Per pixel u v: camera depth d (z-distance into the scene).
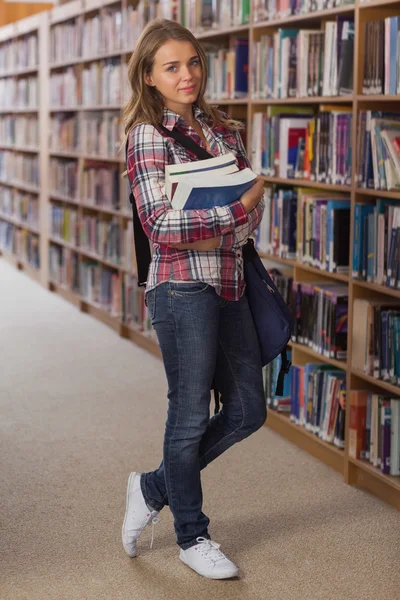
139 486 3.06
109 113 7.18
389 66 3.48
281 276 4.52
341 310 3.94
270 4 4.51
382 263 3.60
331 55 3.93
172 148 2.64
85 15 7.82
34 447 4.30
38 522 3.41
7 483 3.82
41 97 9.26
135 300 6.57
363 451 3.80
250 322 2.83
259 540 3.27
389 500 3.66
